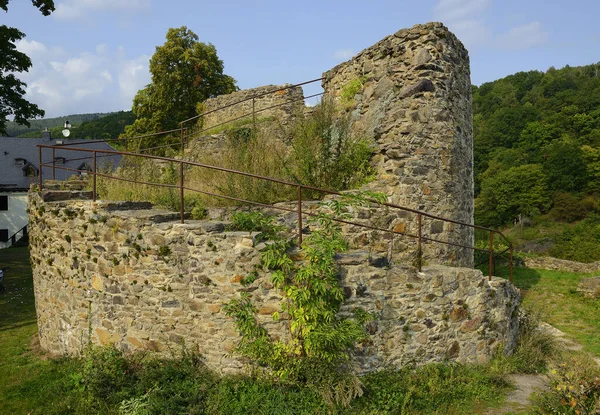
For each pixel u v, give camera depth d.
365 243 7.24
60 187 8.22
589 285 12.12
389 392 5.22
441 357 6.01
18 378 6.09
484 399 5.43
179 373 5.39
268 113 14.12
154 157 5.92
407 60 7.96
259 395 5.00
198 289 5.57
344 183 7.93
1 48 15.93
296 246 5.60
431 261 7.80
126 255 5.98
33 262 7.84
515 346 6.97
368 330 5.55
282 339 5.35
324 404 4.87
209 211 6.69
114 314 6.14
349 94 9.11
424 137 7.75
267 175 8.00
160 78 26.27
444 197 7.94
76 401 5.25
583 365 6.05
